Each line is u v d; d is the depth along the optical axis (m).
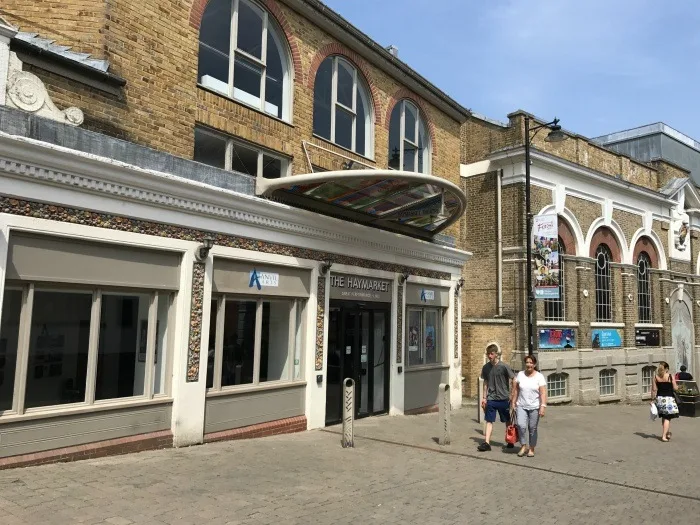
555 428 13.81
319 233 10.77
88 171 7.05
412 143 15.14
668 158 29.47
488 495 6.80
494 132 19.61
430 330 14.84
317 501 6.08
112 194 7.38
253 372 9.62
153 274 8.01
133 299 7.89
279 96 11.38
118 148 7.64
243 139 10.34
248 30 10.78
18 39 6.98
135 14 8.59
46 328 6.89
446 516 5.89
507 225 18.97
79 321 7.24
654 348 24.00
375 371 12.77
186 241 8.37
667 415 12.70
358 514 5.77
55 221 6.82
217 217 8.78
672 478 8.47
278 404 9.98
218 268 8.95
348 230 11.41
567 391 19.61
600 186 21.73
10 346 6.54
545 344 18.73
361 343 12.32
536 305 18.47
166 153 8.26
